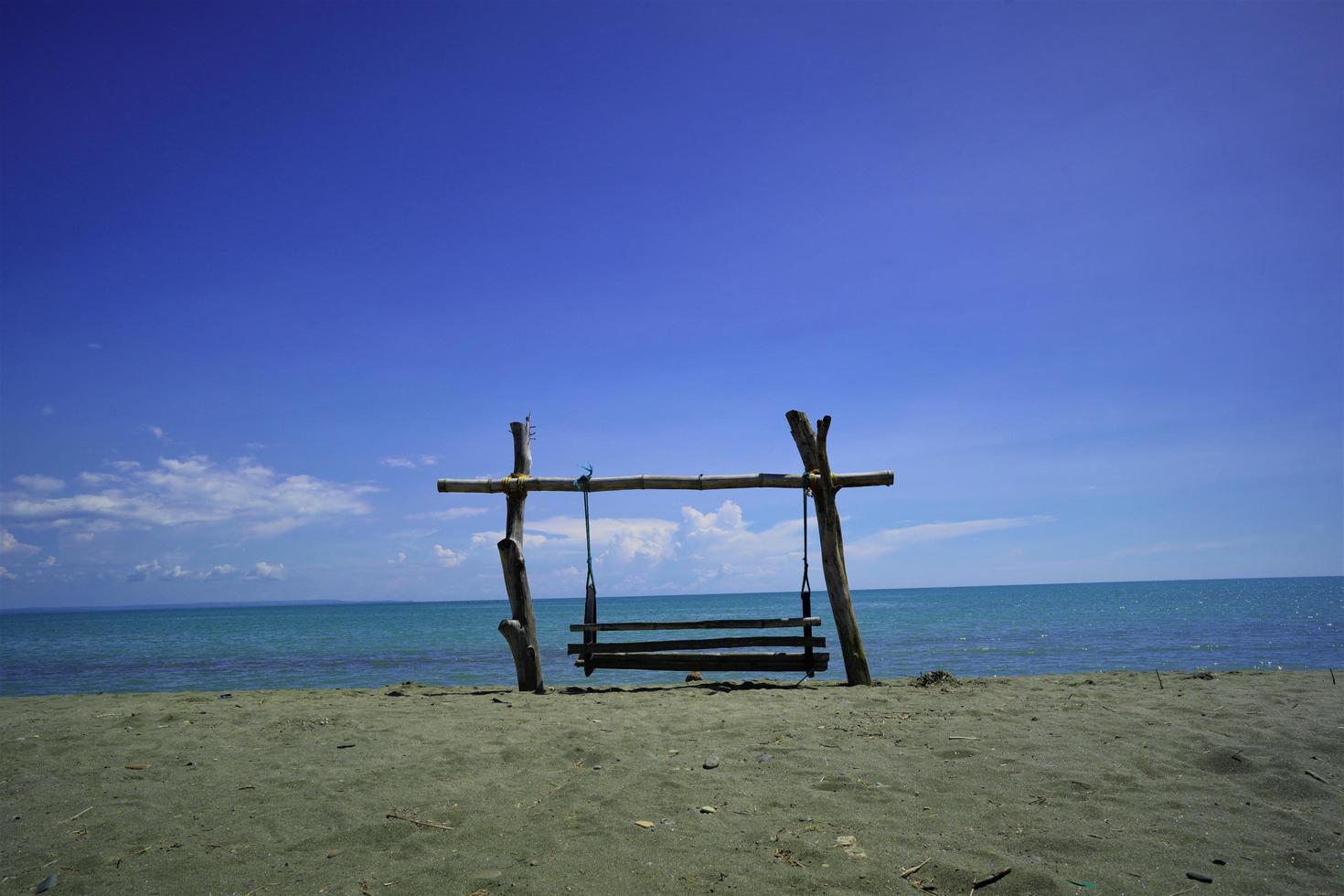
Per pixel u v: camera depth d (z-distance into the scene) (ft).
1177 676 28.63
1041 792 13.88
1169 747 16.62
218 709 23.94
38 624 254.88
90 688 50.47
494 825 12.70
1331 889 9.95
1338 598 237.04
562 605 442.09
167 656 79.97
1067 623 116.47
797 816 12.87
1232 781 14.35
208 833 12.57
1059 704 21.99
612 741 18.29
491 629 151.02
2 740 19.35
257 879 10.75
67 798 14.49
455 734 19.33
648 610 302.86
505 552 30.35
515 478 31.17
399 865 11.12
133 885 10.61
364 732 19.74
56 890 10.50
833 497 30.86
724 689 28.91
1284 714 19.70
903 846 11.50
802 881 10.32
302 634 135.13
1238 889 9.98
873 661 55.77
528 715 22.12
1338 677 26.94
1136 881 10.22
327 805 13.84
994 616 146.41
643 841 11.82
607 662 30.32
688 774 15.40
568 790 14.51
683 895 9.97
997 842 11.58
